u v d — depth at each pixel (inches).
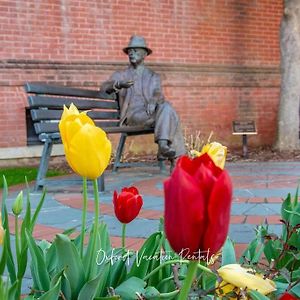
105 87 292.7
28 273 109.8
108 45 400.5
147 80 295.1
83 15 389.7
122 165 308.7
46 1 374.0
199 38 446.9
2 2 357.1
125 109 293.9
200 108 446.9
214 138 455.5
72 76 383.6
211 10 453.1
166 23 429.7
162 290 59.9
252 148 465.1
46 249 68.8
